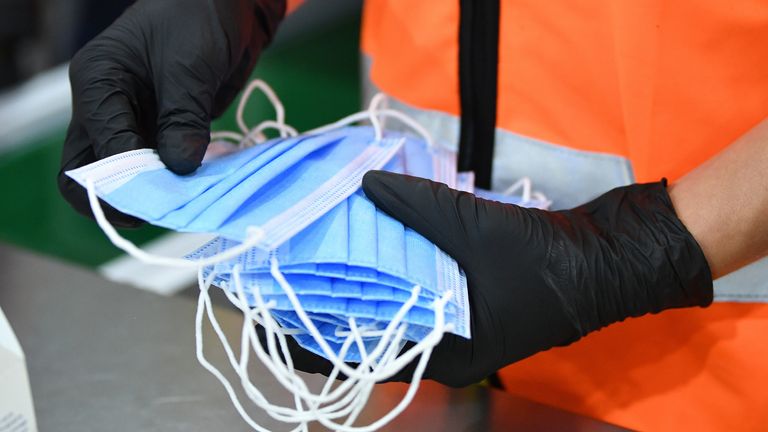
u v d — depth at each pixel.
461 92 0.80
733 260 0.63
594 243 0.61
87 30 1.72
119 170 0.54
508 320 0.59
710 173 0.64
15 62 1.88
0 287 0.86
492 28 0.76
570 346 0.81
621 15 0.69
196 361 0.72
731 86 0.69
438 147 0.79
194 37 0.63
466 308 0.55
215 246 0.55
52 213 1.49
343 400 0.53
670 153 0.73
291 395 0.67
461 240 0.58
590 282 0.60
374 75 0.88
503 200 0.73
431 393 0.68
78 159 0.64
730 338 0.74
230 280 0.53
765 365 0.73
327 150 0.66
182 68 0.62
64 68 1.62
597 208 0.67
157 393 0.68
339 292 0.52
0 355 0.49
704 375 0.76
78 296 0.84
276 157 0.60
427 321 0.52
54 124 1.48
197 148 0.58
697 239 0.62
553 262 0.59
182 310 0.81
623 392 0.80
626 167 0.76
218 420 0.64
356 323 0.53
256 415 0.65
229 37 0.65
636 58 0.70
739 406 0.75
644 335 0.77
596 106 0.74
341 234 0.54
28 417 0.52
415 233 0.59
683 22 0.68
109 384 0.69
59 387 0.68
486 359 0.60
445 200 0.58
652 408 0.79
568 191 0.79
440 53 0.80
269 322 0.50
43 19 1.84
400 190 0.57
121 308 0.82
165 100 0.61
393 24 0.83
